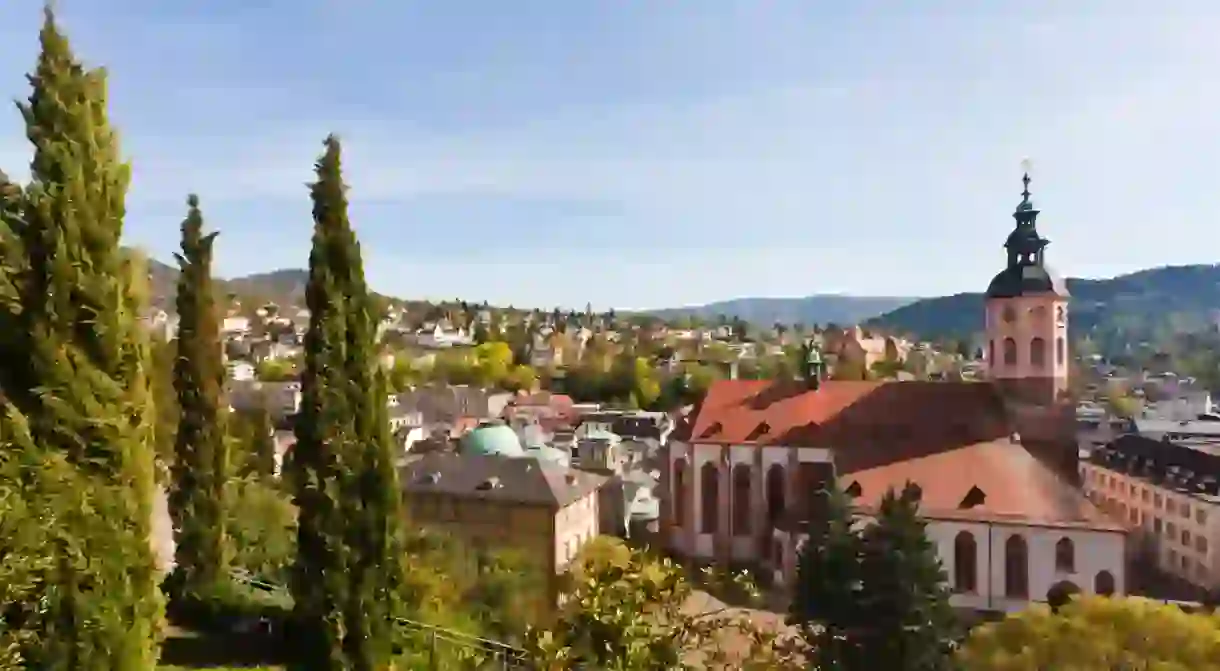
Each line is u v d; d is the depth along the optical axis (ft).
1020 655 157.07
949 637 177.37
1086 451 402.72
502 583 175.42
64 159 59.11
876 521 211.61
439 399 590.14
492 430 334.03
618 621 56.80
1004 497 225.97
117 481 58.90
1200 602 245.04
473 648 109.09
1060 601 213.46
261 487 198.90
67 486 56.70
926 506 229.66
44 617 56.08
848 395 283.79
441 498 270.26
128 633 58.49
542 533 261.65
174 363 136.87
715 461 289.33
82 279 58.75
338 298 93.86
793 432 280.31
